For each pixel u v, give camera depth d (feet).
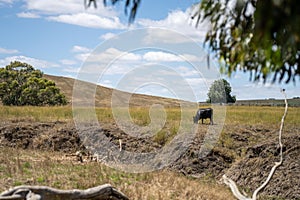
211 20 10.91
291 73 10.55
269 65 10.39
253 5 10.16
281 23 8.38
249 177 48.60
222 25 10.93
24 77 136.36
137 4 10.39
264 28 8.31
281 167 47.75
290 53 9.91
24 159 43.04
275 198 43.75
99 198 28.37
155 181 40.32
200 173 52.75
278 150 51.37
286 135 56.03
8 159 41.55
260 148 53.31
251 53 10.66
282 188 44.86
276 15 8.12
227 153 55.62
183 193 36.65
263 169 48.75
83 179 36.01
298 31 8.20
